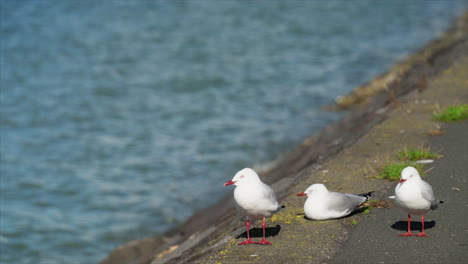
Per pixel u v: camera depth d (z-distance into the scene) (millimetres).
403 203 7656
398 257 7363
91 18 45031
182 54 34406
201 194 16328
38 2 50125
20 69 32250
